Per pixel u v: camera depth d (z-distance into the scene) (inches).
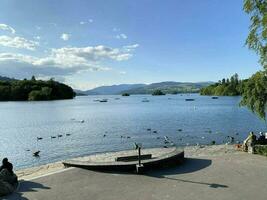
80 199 489.4
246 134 2026.3
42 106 6053.2
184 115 3644.2
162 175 622.5
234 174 620.7
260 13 828.0
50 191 527.5
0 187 507.5
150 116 3592.5
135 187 547.5
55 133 2231.8
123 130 2309.3
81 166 663.8
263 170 647.1
